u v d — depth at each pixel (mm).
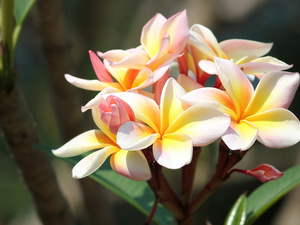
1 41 577
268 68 491
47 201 655
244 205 540
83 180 865
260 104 469
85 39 1185
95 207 896
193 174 523
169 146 447
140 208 607
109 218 931
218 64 470
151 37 505
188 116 452
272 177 471
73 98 820
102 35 1400
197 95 461
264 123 461
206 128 445
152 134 445
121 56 500
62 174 1580
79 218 1251
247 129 457
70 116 828
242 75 471
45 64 796
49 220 666
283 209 986
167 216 607
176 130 454
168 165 437
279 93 469
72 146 473
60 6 759
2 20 569
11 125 614
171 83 469
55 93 810
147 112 461
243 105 469
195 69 541
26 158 632
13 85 599
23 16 593
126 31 1639
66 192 1327
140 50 499
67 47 792
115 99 449
